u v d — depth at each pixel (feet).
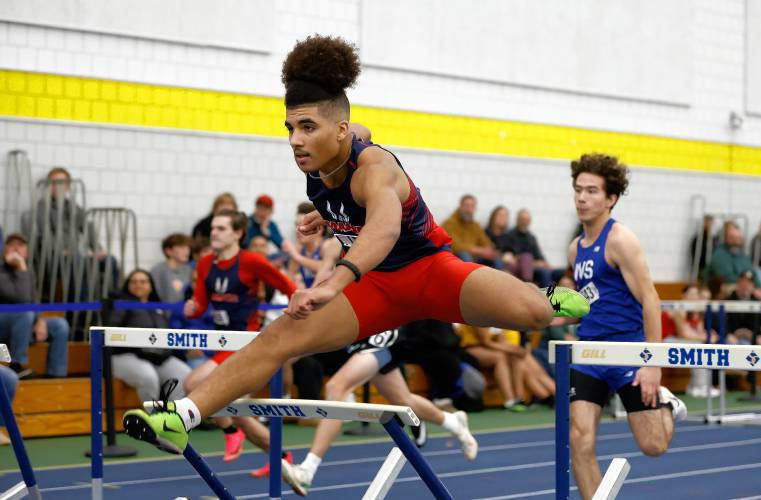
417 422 12.73
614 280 18.99
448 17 50.55
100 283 37.73
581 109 55.57
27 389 33.35
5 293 32.68
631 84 57.62
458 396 40.42
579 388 18.67
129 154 41.34
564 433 13.17
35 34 39.50
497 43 52.31
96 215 40.55
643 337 19.01
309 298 11.11
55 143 39.68
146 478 27.07
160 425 12.42
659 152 58.85
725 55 62.08
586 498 18.19
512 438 35.58
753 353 11.96
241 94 44.32
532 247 50.08
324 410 13.42
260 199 41.42
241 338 16.14
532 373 43.06
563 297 14.58
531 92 53.67
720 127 61.67
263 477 27.48
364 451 32.19
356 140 13.03
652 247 58.44
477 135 51.57
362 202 12.86
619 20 57.06
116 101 41.16
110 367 31.12
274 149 45.06
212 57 43.62
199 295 26.17
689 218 60.08
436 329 39.42
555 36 54.54
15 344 32.81
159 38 42.14
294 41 45.96
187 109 42.91
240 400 14.16
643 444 18.54
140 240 41.50
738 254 57.11
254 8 44.65
